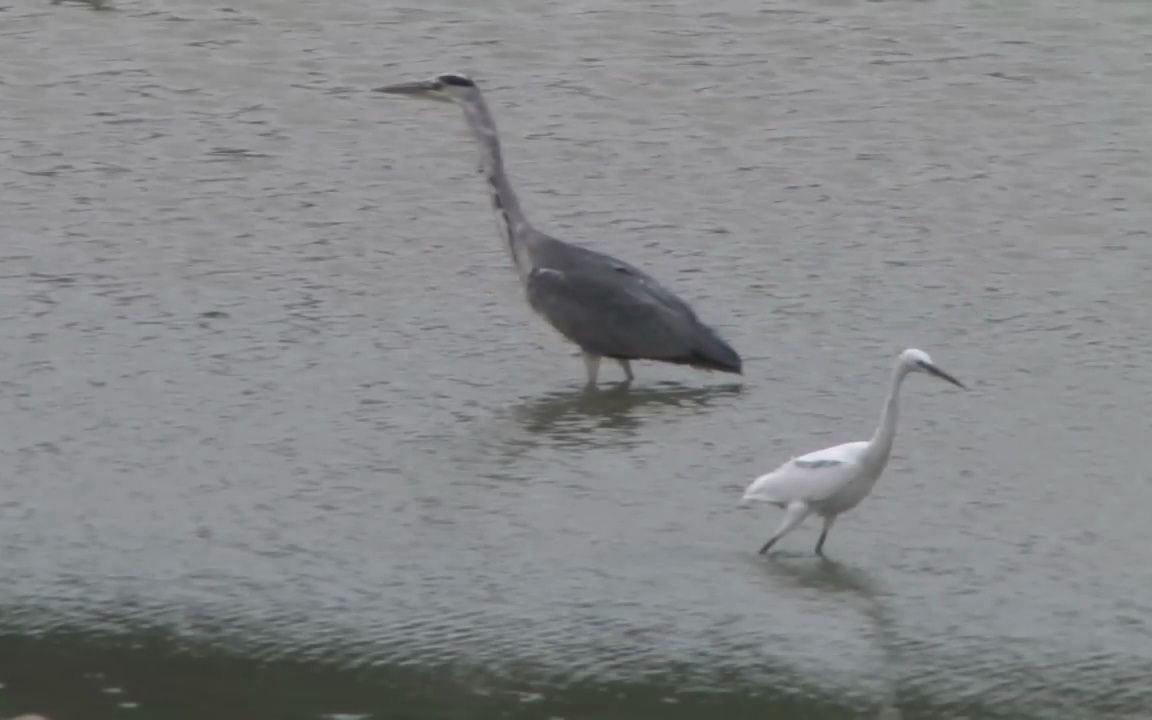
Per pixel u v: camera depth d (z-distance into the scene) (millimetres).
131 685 13148
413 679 13234
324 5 26688
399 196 22172
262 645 13695
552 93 24578
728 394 17969
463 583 14516
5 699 12938
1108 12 26266
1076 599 14312
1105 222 21531
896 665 13469
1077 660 13523
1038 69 24984
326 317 19375
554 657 13523
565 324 18297
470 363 18594
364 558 14883
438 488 15984
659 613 14094
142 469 16250
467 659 13508
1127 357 18516
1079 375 18156
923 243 21109
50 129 23391
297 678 13266
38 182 22125
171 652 13602
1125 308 19562
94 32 25844
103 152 22891
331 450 16641
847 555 14984
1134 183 22375
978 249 20953
